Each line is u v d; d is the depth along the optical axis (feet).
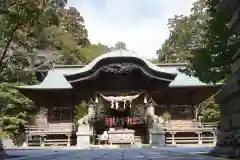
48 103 130.21
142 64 116.37
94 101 123.24
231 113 24.82
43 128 119.96
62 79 134.10
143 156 25.59
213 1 29.81
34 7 22.18
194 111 127.54
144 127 124.88
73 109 128.67
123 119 123.65
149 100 119.75
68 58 204.13
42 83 129.49
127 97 119.65
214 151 29.04
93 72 116.98
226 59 31.09
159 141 103.91
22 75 30.45
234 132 23.75
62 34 215.92
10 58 28.48
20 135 117.39
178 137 118.73
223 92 26.30
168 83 119.34
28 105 121.39
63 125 127.65
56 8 24.31
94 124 119.14
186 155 27.66
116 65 116.67
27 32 25.68
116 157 23.85
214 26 29.09
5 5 21.66
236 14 22.82
